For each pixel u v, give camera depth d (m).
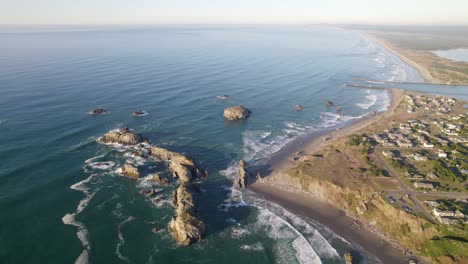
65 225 84.94
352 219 92.50
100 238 81.56
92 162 115.69
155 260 76.38
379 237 85.75
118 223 87.25
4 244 77.44
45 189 98.75
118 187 102.62
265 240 84.31
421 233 83.56
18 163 111.12
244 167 116.75
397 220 88.19
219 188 106.81
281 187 107.94
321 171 111.62
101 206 93.31
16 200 92.75
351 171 110.94
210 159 124.12
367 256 79.62
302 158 124.94
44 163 112.56
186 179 107.38
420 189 99.25
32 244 78.06
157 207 94.56
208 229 87.56
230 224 89.94
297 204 99.62
